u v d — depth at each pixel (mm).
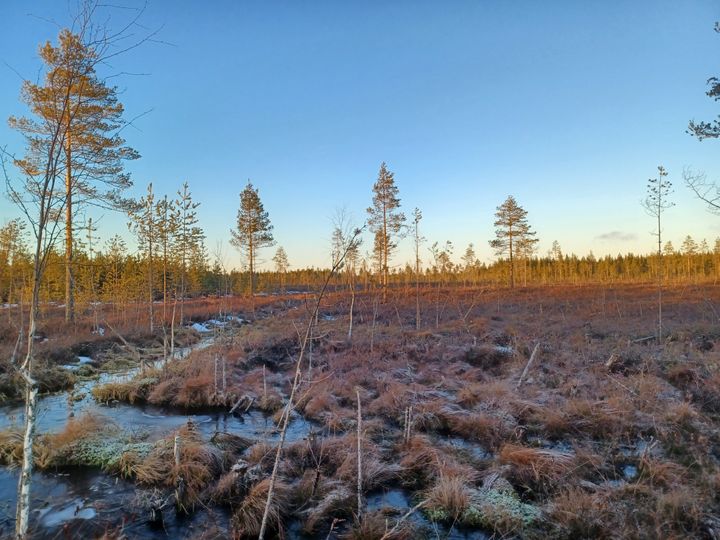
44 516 5156
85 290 21609
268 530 4926
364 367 11648
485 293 34969
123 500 5508
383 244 29250
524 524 4879
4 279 22172
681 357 11383
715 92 10016
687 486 5336
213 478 5984
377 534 4699
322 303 25875
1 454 6613
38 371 10977
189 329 20984
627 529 4543
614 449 6645
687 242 52406
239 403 9297
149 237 20094
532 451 6285
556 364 11562
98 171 15469
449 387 10086
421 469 6254
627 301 28016
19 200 3318
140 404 9719
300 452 6598
